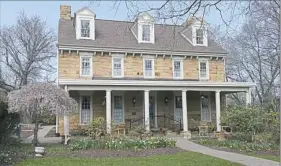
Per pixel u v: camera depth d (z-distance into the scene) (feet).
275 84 102.89
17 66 135.85
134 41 79.41
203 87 72.69
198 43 83.56
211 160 36.40
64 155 41.22
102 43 75.41
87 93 74.64
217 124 71.87
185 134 67.05
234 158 38.68
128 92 77.82
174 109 80.74
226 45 114.73
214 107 84.23
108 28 82.12
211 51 82.64
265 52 106.83
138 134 62.39
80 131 71.92
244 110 60.29
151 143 49.03
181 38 85.15
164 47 79.30
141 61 77.92
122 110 76.74
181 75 80.33
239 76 122.83
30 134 81.76
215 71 83.30
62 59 72.43
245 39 106.83
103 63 75.15
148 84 68.33
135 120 77.25
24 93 47.42
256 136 54.44
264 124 56.75
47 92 47.85
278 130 52.44
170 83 69.77
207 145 53.52
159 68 78.95
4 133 50.85
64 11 82.69
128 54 76.95
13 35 135.33
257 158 38.65
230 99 122.52
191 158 38.04
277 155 41.96
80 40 74.64
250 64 118.11
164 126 79.25
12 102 47.03
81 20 75.82
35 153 41.60
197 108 82.79
